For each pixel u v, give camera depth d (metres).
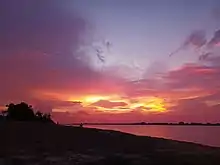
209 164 15.07
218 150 18.14
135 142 20.97
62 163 15.24
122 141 21.25
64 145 19.42
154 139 22.83
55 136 21.95
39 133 22.78
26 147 18.56
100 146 19.39
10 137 20.92
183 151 17.61
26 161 15.52
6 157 16.12
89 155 16.86
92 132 24.98
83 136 22.47
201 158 15.96
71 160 15.85
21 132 22.58
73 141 20.45
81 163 15.25
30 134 22.25
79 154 17.11
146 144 20.23
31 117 46.62
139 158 16.02
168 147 19.16
